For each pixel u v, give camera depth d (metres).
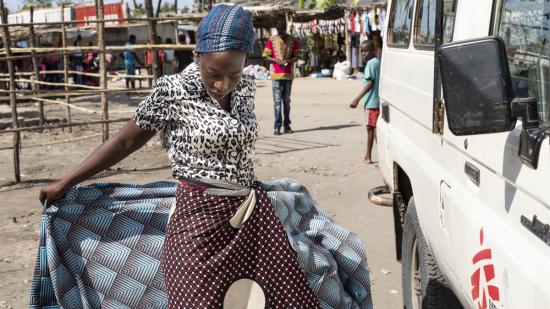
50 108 16.28
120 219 2.99
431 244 3.25
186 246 2.52
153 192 3.10
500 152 2.18
